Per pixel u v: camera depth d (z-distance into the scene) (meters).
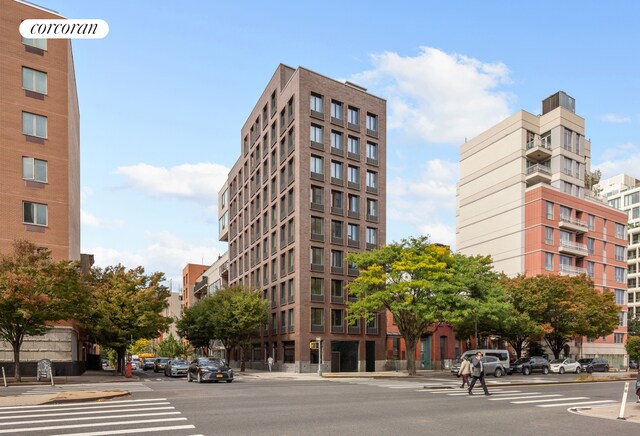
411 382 31.95
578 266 68.69
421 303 39.84
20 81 38.28
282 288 54.16
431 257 40.81
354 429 12.52
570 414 16.08
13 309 29.31
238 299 52.16
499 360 39.09
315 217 51.22
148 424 12.84
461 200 77.12
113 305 40.94
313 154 51.66
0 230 36.38
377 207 55.84
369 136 56.44
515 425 13.62
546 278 52.25
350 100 55.25
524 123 68.50
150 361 61.81
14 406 16.98
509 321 46.47
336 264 51.94
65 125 40.12
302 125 51.22
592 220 71.00
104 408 16.34
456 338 52.78
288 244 52.28
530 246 64.62
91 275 42.16
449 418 14.80
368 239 54.84
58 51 40.34
